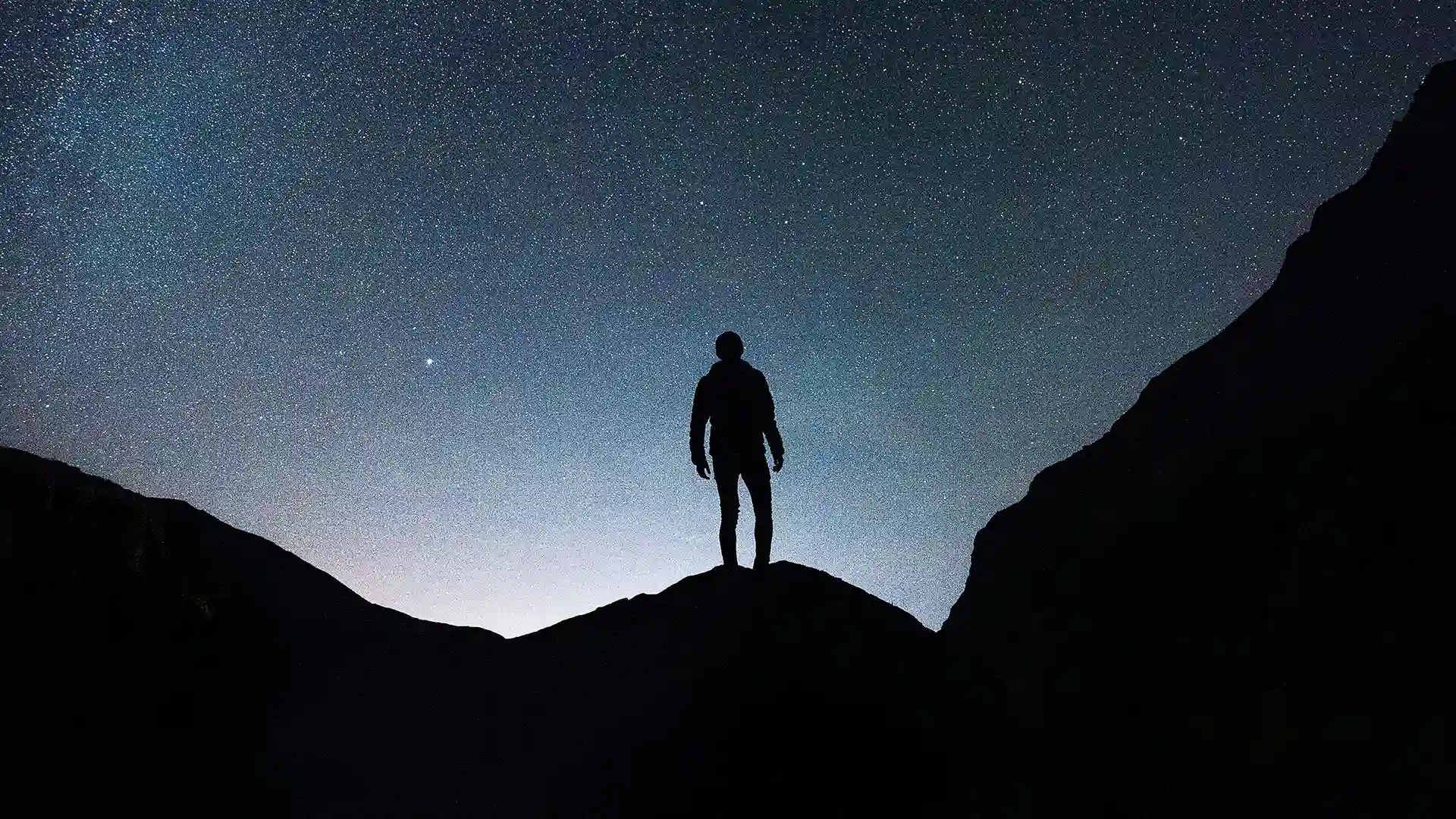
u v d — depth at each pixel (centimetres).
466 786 530
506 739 564
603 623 661
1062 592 1658
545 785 527
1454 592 977
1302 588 1147
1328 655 1055
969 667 655
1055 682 1485
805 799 503
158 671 509
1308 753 1005
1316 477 1302
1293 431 1441
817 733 529
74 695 460
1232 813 1052
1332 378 1478
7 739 427
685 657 595
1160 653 1316
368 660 633
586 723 565
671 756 523
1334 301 1641
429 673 631
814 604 624
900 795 521
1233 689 1145
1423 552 1042
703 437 704
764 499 684
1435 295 1391
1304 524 1230
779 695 549
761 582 647
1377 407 1302
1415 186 1658
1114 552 1611
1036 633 1641
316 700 578
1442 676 932
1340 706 1002
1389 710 956
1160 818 1137
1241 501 1426
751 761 514
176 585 573
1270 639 1142
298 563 741
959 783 557
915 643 630
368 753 545
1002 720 636
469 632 720
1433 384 1234
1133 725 1274
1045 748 1388
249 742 524
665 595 673
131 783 454
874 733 539
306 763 531
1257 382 1652
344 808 508
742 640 595
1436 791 879
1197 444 1683
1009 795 597
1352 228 1748
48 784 426
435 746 558
